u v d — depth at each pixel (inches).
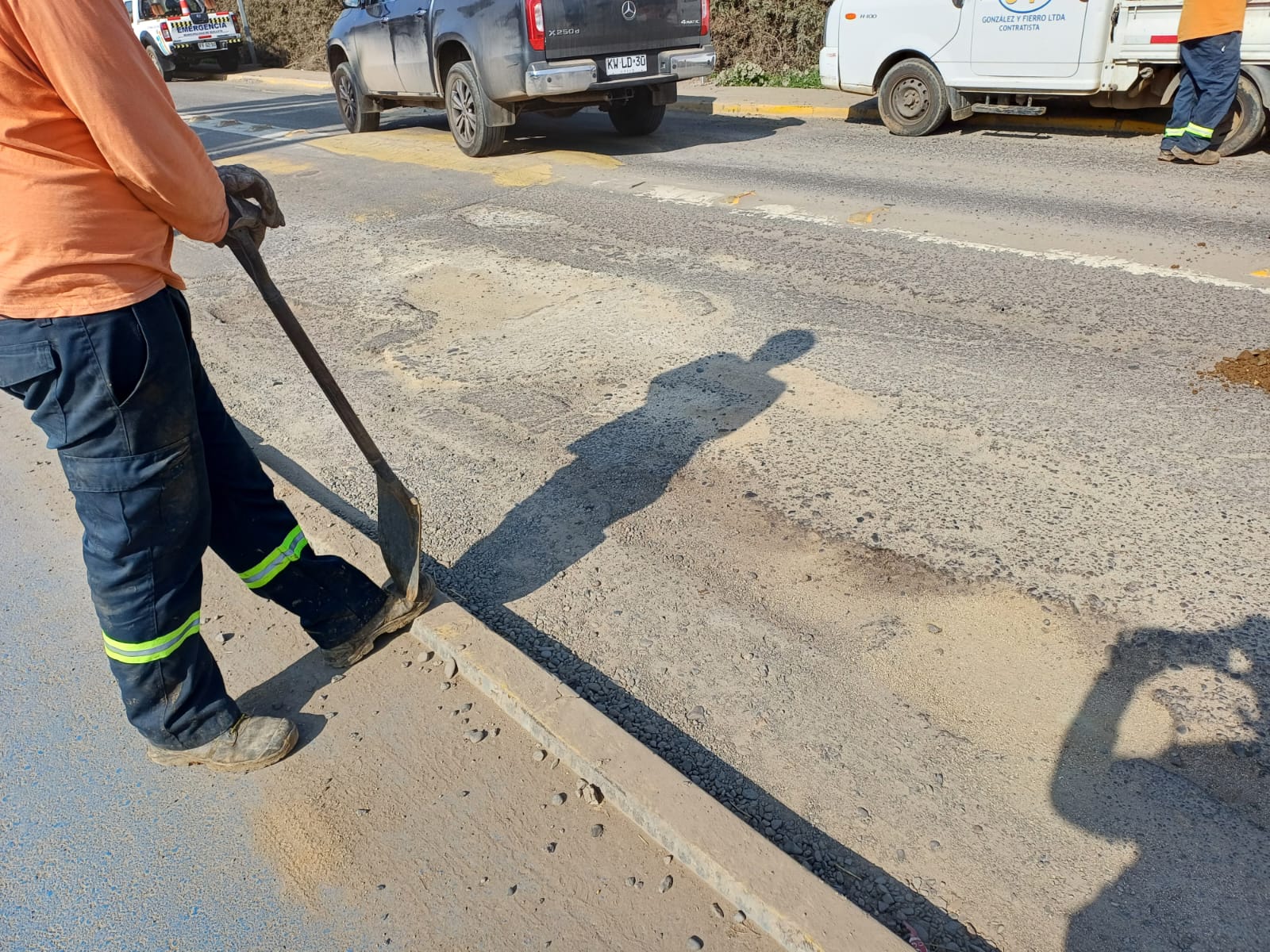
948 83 351.6
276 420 169.5
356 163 387.9
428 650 109.2
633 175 329.4
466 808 89.2
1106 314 186.9
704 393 166.4
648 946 75.9
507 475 146.0
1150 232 232.8
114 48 66.7
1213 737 91.7
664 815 82.8
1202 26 274.7
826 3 484.7
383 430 163.0
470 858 84.4
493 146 369.7
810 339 185.2
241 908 81.7
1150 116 358.6
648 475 142.8
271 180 365.1
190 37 870.4
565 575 122.1
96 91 66.6
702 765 92.7
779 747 94.2
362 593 106.3
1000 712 96.2
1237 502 125.6
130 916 81.9
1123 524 123.0
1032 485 133.0
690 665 105.5
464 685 104.0
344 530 127.0
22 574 129.5
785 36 513.0
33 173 69.5
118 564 83.6
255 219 88.0
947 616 109.7
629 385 171.6
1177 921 75.7
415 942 77.6
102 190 72.6
